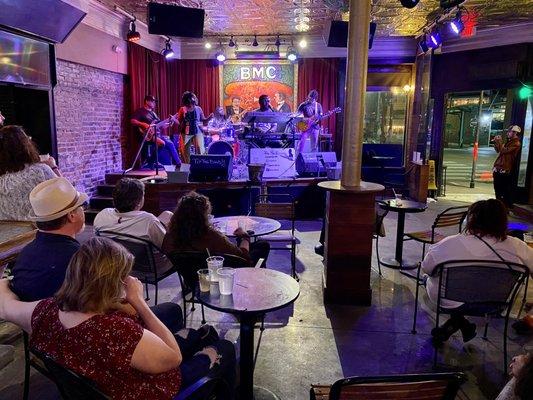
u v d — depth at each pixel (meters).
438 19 6.91
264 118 7.76
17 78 4.80
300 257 4.73
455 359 2.72
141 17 7.18
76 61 6.08
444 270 2.52
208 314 3.30
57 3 4.89
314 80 9.60
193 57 9.80
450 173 12.38
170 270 3.10
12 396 2.28
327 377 2.51
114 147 7.46
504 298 2.46
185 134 7.96
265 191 6.25
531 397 1.20
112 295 1.36
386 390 1.36
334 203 3.40
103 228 2.95
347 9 6.28
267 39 9.48
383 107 10.06
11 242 2.29
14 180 2.66
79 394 1.37
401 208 4.28
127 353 1.30
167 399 1.42
